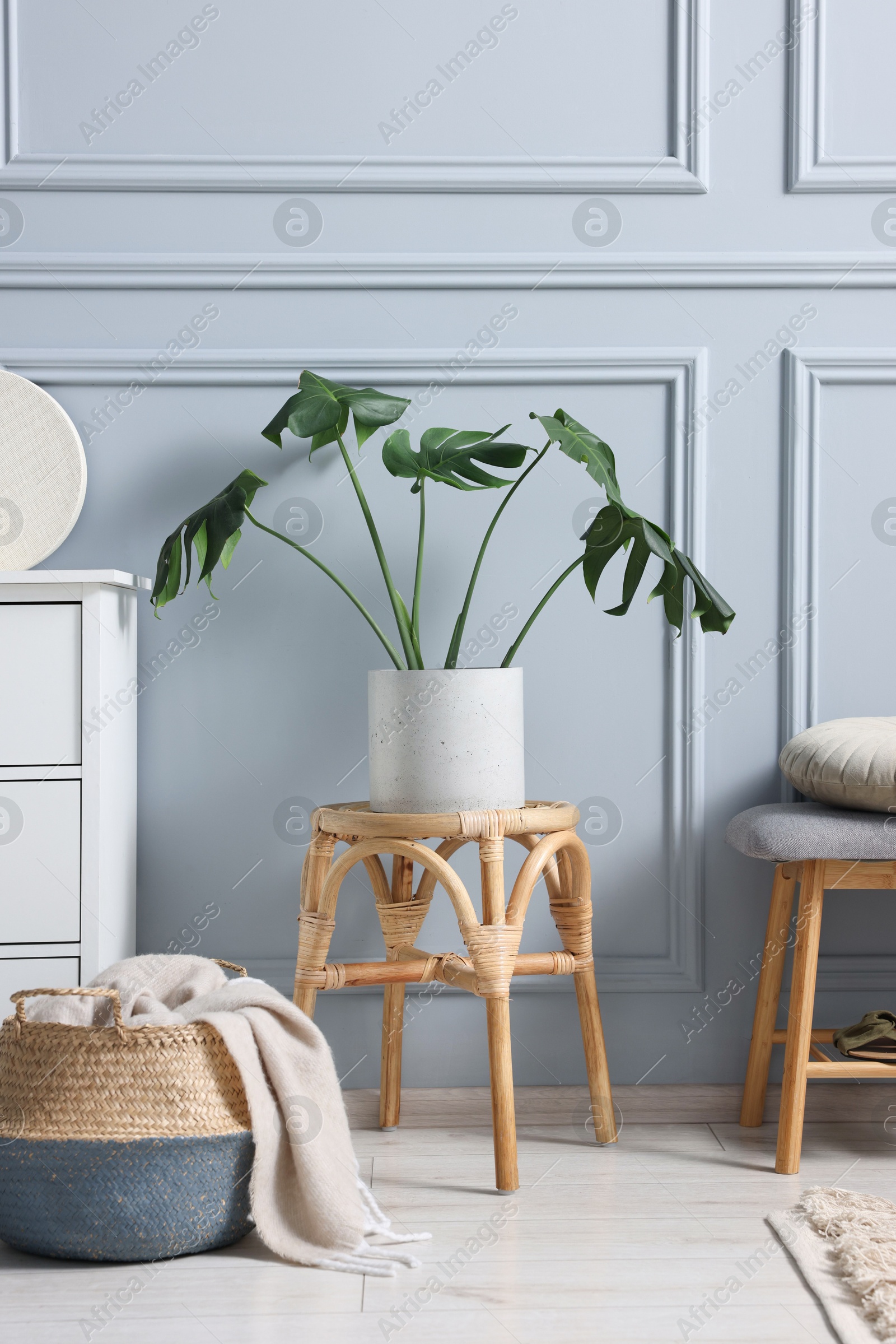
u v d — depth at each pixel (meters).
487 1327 0.94
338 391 1.40
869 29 1.70
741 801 1.67
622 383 1.68
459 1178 1.30
